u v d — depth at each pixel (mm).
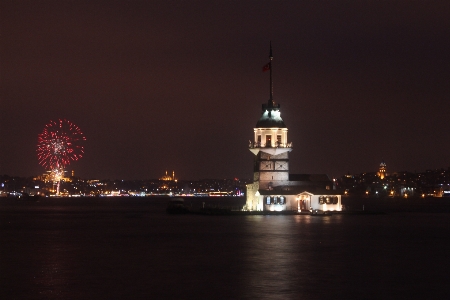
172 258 80688
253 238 104812
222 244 96250
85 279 65438
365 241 100688
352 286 61719
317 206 169500
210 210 191750
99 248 92688
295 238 104625
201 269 71438
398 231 121562
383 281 64188
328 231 117688
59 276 67250
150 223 152375
